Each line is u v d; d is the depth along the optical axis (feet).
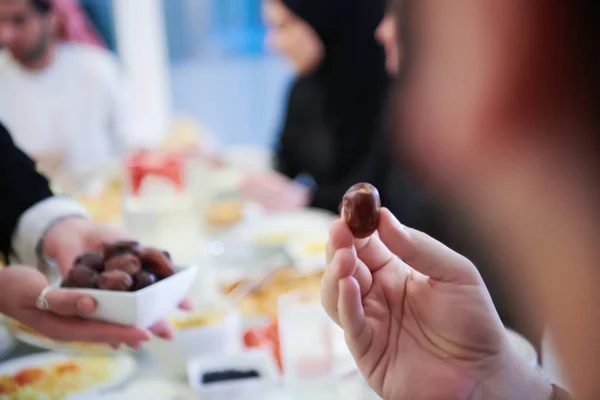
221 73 9.87
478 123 1.85
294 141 5.68
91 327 2.33
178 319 2.64
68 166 6.39
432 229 2.33
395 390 1.96
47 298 2.28
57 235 2.79
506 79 1.76
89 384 2.50
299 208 4.88
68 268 2.70
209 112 9.97
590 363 1.93
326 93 4.94
